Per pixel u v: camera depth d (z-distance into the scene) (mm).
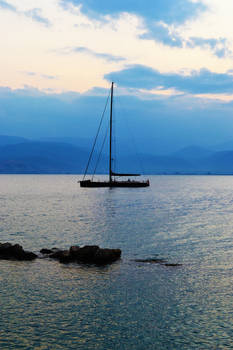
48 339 13711
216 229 40969
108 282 20438
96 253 25078
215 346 13336
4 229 39562
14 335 13969
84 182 117188
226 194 118000
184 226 43156
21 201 81125
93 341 13617
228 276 21828
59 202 78250
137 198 91125
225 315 16000
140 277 21469
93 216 52594
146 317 15719
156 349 13102
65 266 23719
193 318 15664
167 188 155625
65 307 16672
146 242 32656
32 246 30453
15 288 19172
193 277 21562
